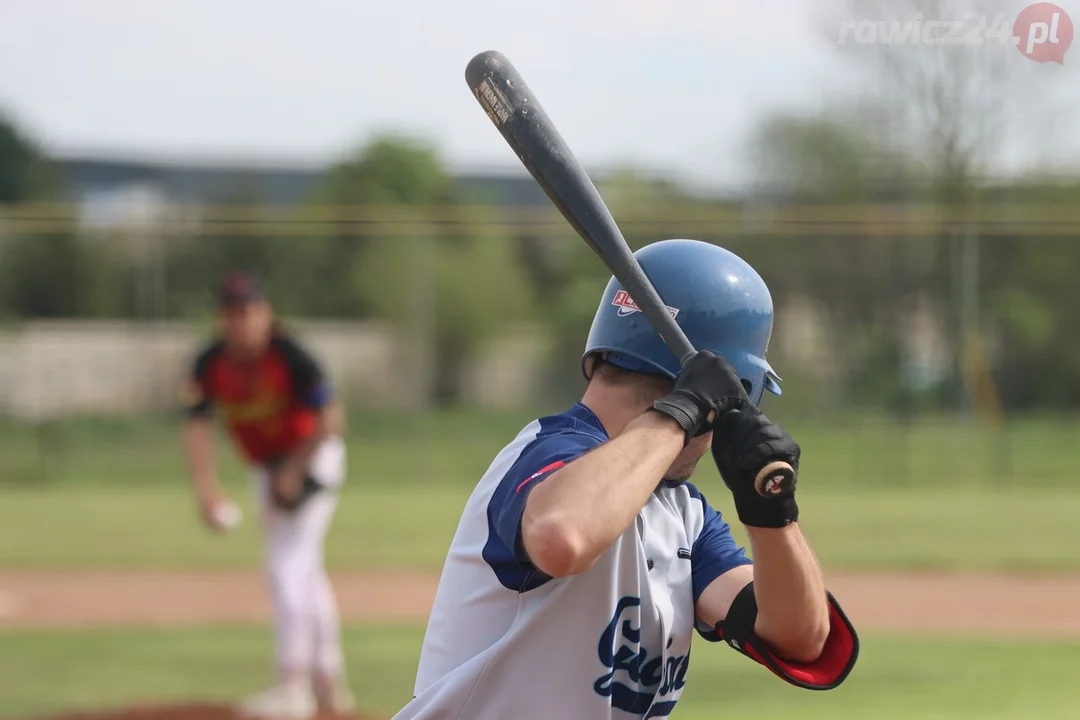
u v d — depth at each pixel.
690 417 6.66
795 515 6.95
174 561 39.91
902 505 48.66
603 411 7.35
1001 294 58.41
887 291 58.56
